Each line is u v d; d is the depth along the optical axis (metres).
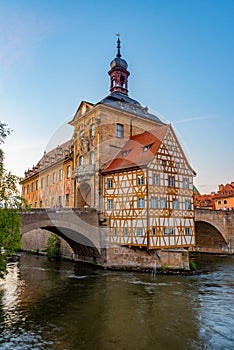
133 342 10.28
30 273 22.19
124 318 12.52
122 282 18.83
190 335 10.88
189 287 17.61
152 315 12.87
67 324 11.88
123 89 32.59
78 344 10.12
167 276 20.55
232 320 12.30
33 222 20.75
